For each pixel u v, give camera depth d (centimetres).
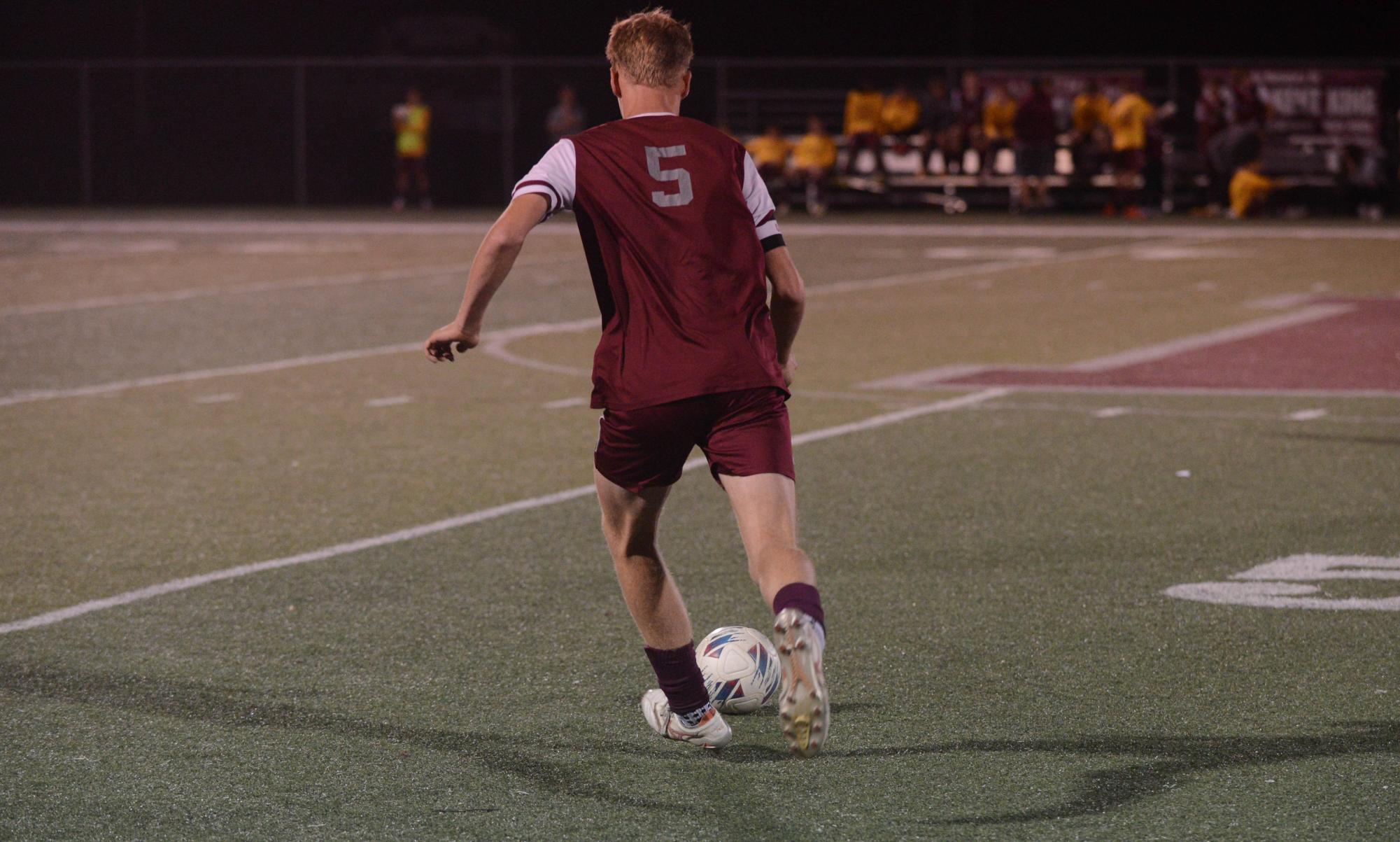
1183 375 4312
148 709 1752
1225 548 2469
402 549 2481
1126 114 10825
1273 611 2117
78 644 1997
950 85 11450
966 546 2484
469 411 3791
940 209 11494
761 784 1523
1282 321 5528
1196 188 11388
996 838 1387
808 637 1248
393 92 12269
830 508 2747
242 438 3431
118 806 1475
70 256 8231
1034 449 3269
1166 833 1394
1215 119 10875
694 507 2769
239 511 2745
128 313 5831
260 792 1509
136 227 10294
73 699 1788
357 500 2828
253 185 12475
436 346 1420
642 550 1531
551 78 12131
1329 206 10900
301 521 2675
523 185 1416
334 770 1568
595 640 2002
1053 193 11356
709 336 1403
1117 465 3100
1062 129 11212
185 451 3291
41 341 5047
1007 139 11169
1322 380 4200
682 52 1511
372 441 3400
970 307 6022
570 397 4003
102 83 12500
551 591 2231
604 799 1488
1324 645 1964
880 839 1388
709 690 1688
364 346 4962
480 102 12181
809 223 10600
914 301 6244
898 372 4409
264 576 2322
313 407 3850
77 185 12562
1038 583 2266
